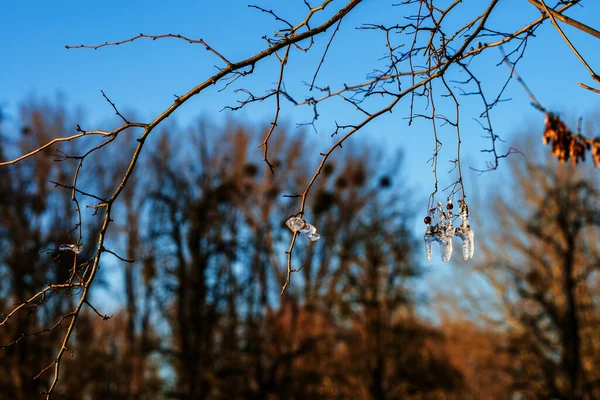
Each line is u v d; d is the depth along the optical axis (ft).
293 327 89.97
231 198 90.84
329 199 93.76
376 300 94.27
